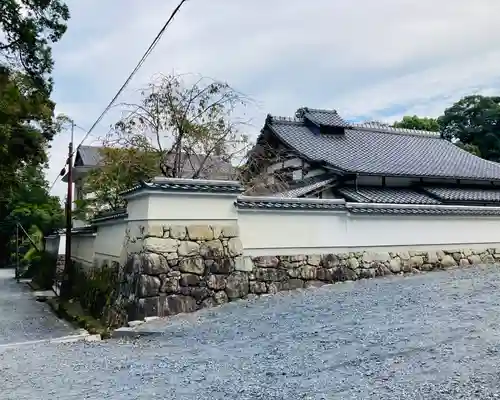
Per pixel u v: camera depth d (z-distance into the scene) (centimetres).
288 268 748
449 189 1482
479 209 955
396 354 367
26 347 580
